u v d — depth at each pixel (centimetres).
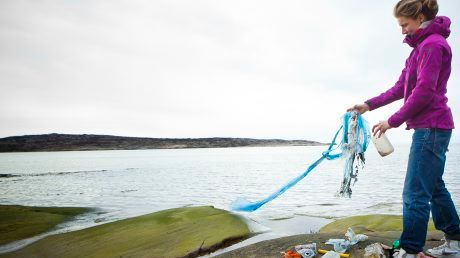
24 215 1222
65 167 5734
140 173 4091
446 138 313
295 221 1050
